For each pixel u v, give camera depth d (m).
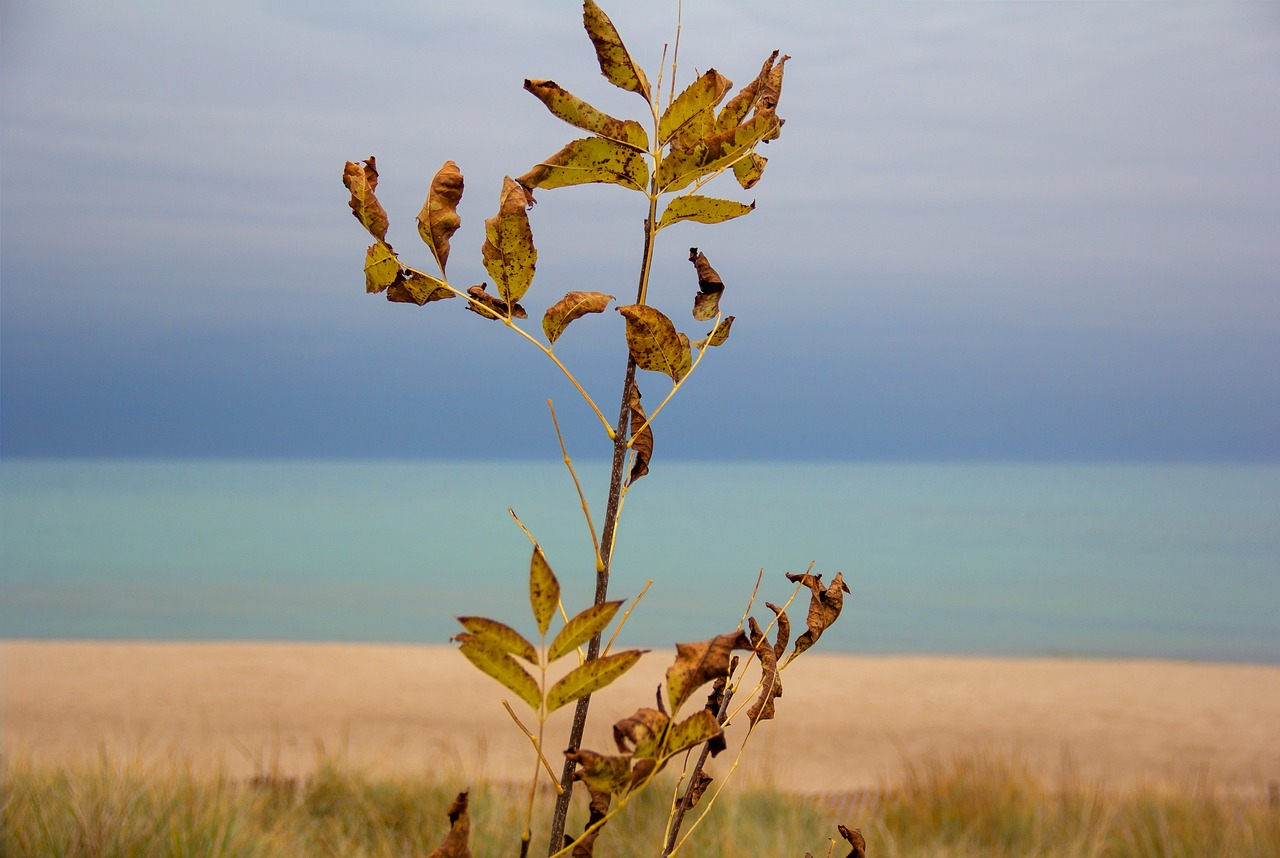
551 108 0.84
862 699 11.89
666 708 0.73
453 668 13.17
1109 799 5.87
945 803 5.71
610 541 0.84
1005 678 13.48
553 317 0.86
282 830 4.50
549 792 5.52
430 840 4.47
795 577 0.98
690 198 0.87
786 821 5.05
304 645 15.14
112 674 12.53
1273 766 8.64
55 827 3.76
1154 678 13.63
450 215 0.88
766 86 0.92
